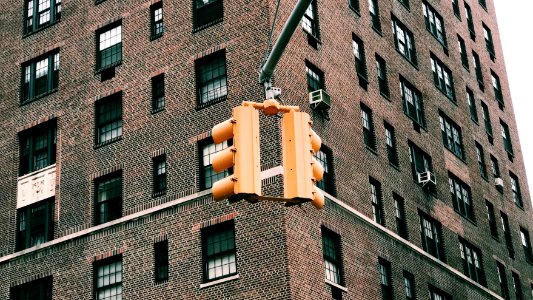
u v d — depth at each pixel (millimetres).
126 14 40938
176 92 37500
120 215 37125
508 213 57875
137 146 37688
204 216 34344
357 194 38812
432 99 50656
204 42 37562
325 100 36938
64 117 40938
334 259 35500
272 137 33719
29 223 40125
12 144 42250
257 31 36125
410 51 50312
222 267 33281
